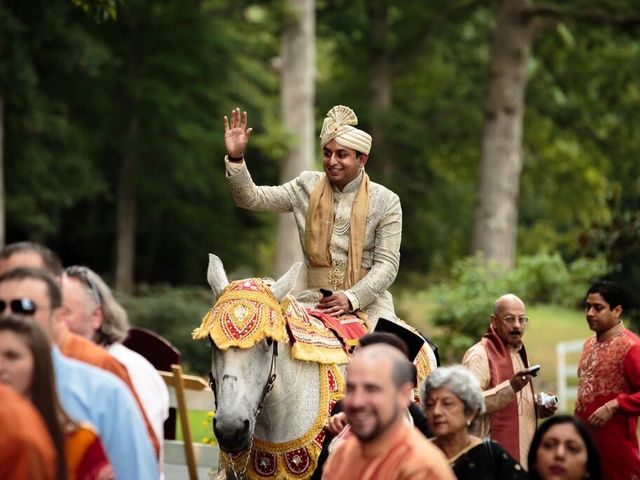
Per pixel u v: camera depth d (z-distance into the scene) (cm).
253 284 1045
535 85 4969
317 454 1074
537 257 2862
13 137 4072
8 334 669
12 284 739
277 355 1056
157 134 4675
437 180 5428
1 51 3756
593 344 1380
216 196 5091
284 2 3853
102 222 4997
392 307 1245
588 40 4478
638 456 1323
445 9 4997
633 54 4681
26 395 671
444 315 2775
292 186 1246
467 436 869
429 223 5359
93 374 770
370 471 725
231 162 1218
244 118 1226
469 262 2953
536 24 4278
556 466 835
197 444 1442
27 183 4106
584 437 836
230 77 4747
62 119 4131
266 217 5247
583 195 5166
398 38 5094
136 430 769
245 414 988
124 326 914
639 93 4866
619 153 4875
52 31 3900
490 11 5178
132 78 4506
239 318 1011
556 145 5100
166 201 4919
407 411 919
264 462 1079
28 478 618
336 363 1100
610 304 1352
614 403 1302
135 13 4469
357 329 1164
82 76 4372
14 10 3841
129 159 4725
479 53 5341
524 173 5219
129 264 4731
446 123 5156
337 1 5006
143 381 921
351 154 1204
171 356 1413
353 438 763
